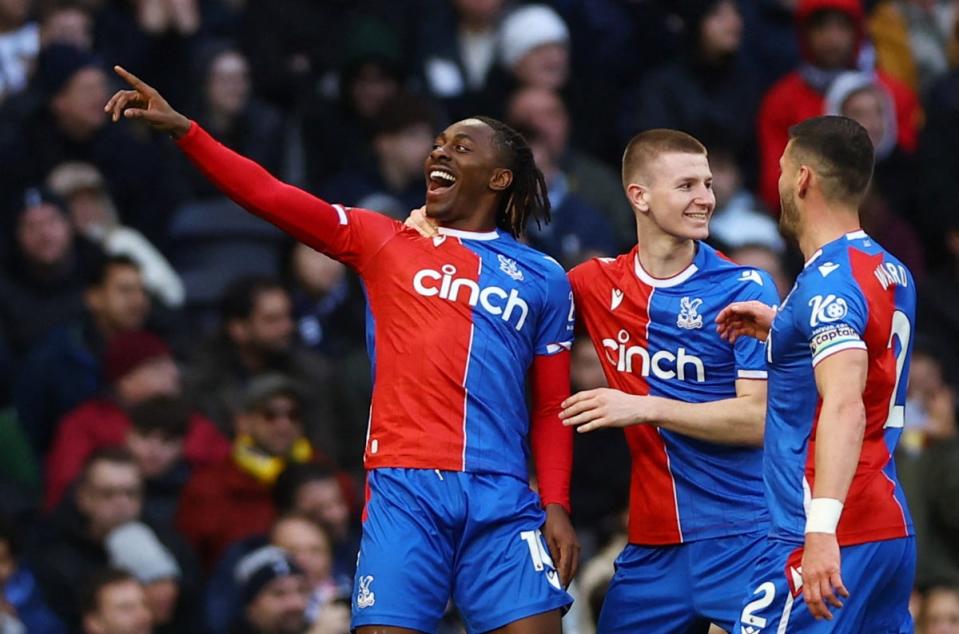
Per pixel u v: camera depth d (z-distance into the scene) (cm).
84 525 3541
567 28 4897
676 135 2495
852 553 2241
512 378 2433
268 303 3881
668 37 4947
